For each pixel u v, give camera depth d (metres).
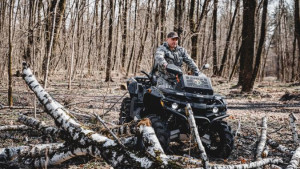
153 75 5.74
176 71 5.05
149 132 3.71
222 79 29.69
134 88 6.23
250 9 17.97
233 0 35.66
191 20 15.85
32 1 10.01
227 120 9.29
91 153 3.77
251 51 17.97
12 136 5.37
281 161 4.40
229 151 4.99
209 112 4.96
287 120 9.48
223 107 5.09
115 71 29.64
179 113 4.73
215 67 29.83
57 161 3.95
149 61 15.77
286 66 47.44
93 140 3.75
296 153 4.48
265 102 14.88
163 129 4.59
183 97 4.89
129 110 6.56
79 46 15.94
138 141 3.89
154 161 3.44
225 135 5.02
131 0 22.88
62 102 9.61
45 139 4.74
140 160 3.50
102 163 4.40
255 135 6.97
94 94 14.55
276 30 50.09
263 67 47.50
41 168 3.98
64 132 4.06
